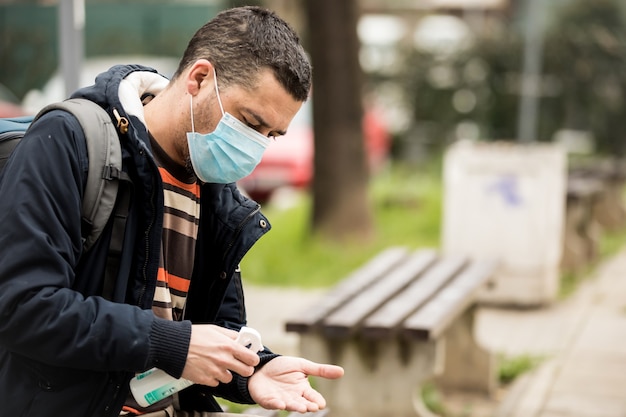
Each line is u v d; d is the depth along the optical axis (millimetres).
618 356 7379
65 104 2562
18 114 13141
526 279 8828
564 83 18016
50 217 2400
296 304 8938
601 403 6266
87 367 2404
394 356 5250
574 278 10172
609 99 18250
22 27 13609
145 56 17938
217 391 2930
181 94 2695
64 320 2354
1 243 2375
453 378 6609
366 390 5297
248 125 2654
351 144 11055
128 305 2455
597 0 18672
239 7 2738
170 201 2793
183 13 17984
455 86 17938
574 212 10250
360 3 11336
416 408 5254
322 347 5262
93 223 2506
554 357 7316
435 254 7113
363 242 11055
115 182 2525
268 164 14227
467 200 8844
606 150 19016
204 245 2928
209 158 2676
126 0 17797
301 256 10492
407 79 18141
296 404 2744
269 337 7762
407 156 18203
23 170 2426
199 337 2482
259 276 9828
